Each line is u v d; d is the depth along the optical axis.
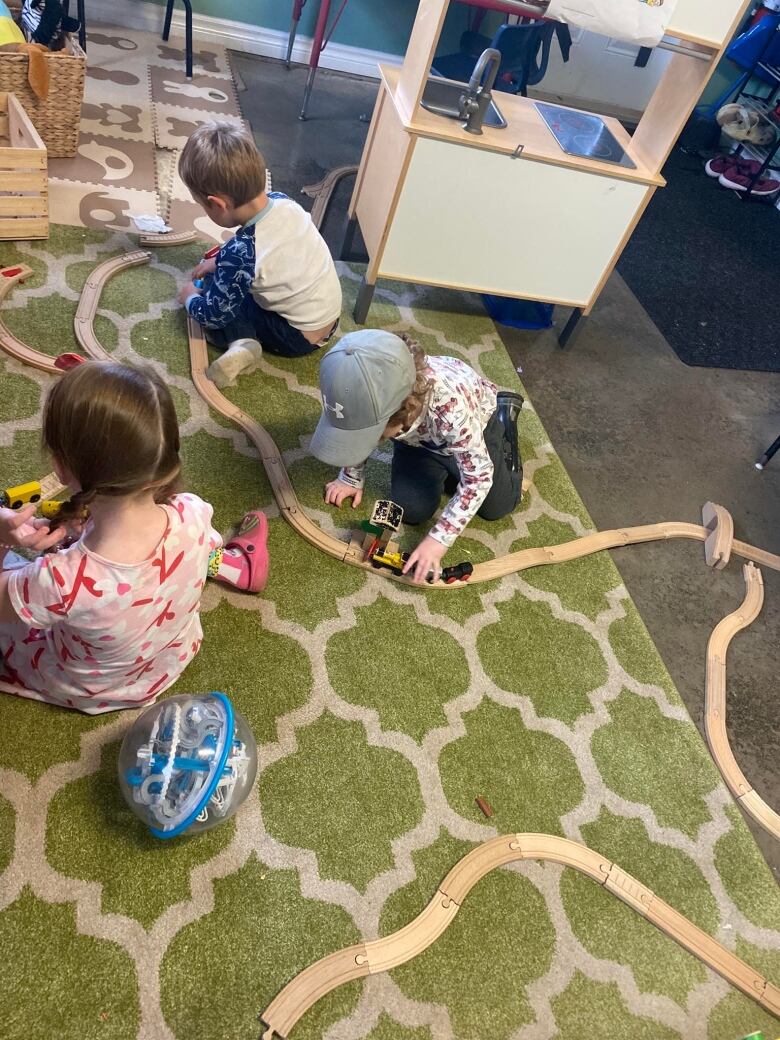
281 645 1.43
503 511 1.79
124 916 1.07
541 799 1.37
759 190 3.68
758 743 1.60
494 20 3.38
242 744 1.15
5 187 1.90
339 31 3.38
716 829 1.42
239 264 1.77
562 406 2.25
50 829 1.12
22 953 1.01
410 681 1.45
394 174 1.97
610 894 1.29
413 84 1.87
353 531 1.66
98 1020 0.98
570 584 1.76
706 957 1.24
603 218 2.11
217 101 2.96
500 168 1.95
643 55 3.68
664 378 2.48
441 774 1.34
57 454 0.89
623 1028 1.15
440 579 1.61
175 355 1.89
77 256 2.04
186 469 1.65
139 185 2.38
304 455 1.79
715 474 2.20
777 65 3.76
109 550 0.96
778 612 1.88
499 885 1.24
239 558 1.45
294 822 1.22
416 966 1.13
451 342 2.30
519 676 1.53
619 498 2.03
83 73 2.19
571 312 2.63
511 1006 1.13
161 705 1.15
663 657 1.70
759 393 2.55
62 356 1.65
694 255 3.17
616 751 1.48
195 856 1.15
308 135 2.97
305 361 2.04
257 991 1.05
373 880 1.19
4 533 1.03
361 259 2.50
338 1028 1.05
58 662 1.12
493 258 2.17
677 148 3.97
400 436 1.59
